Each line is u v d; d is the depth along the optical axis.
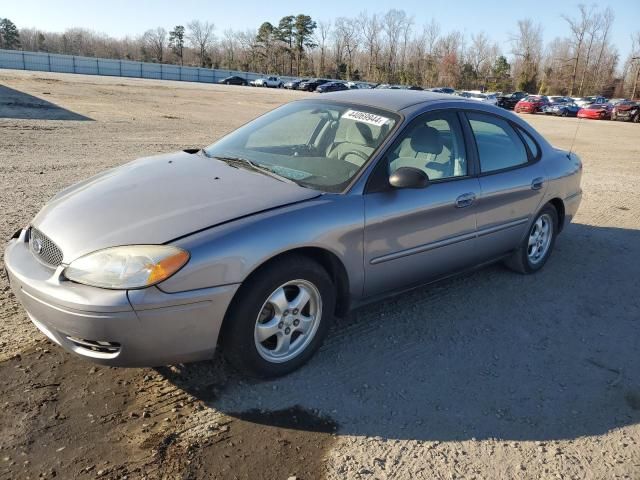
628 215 7.25
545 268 5.02
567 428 2.77
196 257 2.50
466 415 2.81
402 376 3.12
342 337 3.49
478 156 3.94
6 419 2.51
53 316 2.49
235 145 3.87
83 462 2.30
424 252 3.52
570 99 48.62
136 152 9.80
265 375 2.91
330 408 2.78
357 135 3.50
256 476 2.29
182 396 2.78
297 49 94.69
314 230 2.85
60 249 2.62
